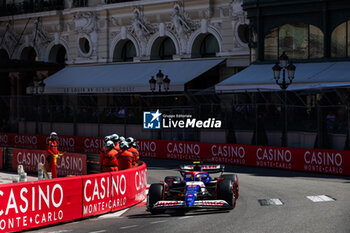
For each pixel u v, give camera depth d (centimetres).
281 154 2525
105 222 1348
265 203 1558
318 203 1528
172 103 3609
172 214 1430
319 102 2588
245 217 1323
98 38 4803
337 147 2406
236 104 2959
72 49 4966
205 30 4162
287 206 1491
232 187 1441
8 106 4459
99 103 4553
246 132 2927
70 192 1355
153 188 1441
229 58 4053
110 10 4703
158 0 4372
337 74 3147
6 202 1195
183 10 4272
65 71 4878
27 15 5178
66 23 5000
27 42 5250
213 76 4256
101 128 3744
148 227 1242
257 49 3675
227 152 2803
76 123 3897
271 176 2270
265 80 3281
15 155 2697
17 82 5353
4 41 5412
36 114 4128
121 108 3631
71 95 3888
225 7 4066
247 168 2614
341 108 2394
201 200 1462
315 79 3111
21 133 4238
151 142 3231
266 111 2828
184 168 1593
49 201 1295
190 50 4247
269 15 3641
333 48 3441
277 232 1121
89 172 2288
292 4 3534
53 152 2278
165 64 4319
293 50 3581
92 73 4638
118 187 1547
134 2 4516
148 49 4494
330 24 3441
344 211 1368
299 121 2652
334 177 2212
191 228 1202
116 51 4738
